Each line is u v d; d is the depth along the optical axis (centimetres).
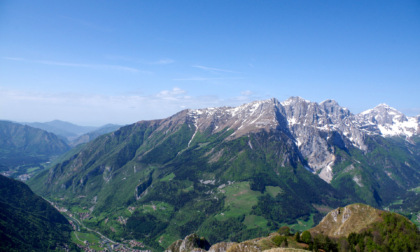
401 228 14488
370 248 13788
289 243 14125
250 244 13112
